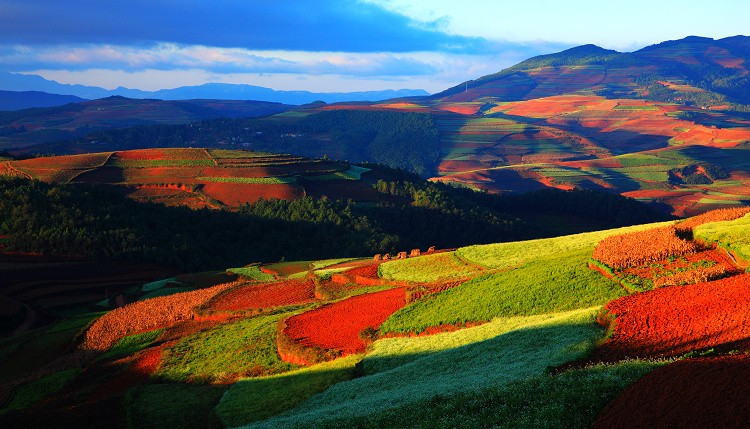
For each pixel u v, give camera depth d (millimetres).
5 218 162250
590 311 47062
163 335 83562
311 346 60812
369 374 48625
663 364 30453
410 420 31547
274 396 49281
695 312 40469
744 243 61094
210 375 61469
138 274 149000
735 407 23344
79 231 158500
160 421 49312
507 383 33406
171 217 187500
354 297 79188
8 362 89500
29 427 51469
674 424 23766
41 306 127062
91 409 55188
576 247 87625
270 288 102000
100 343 86188
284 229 193750
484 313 57844
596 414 26938
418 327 58625
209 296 101812
